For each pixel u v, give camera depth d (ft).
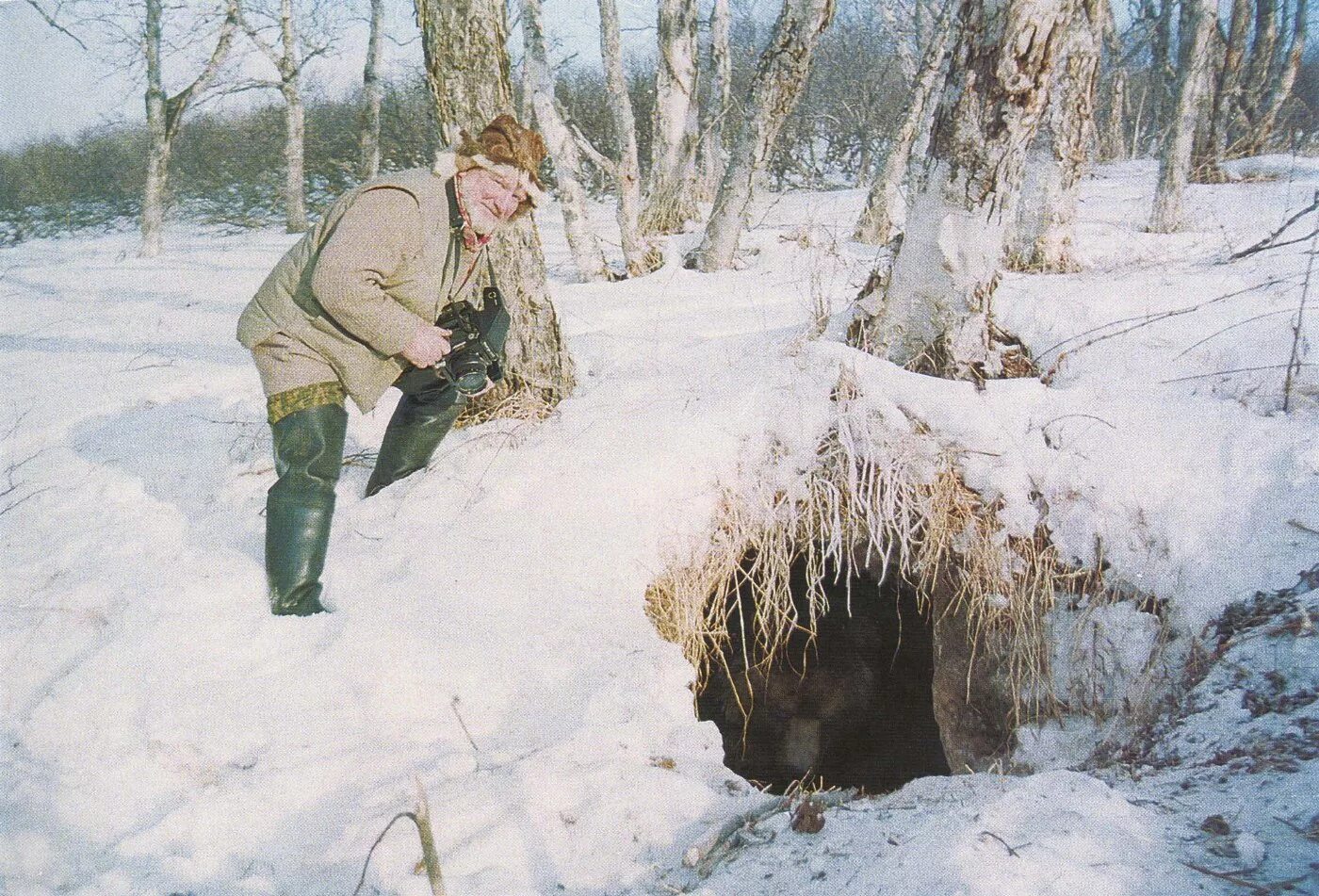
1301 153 52.44
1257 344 14.56
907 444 13.21
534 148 11.10
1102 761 10.88
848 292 21.72
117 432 16.35
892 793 10.28
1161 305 17.40
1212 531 11.89
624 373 16.29
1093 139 52.70
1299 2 52.34
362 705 9.79
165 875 7.96
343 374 11.30
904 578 14.58
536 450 13.62
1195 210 33.71
